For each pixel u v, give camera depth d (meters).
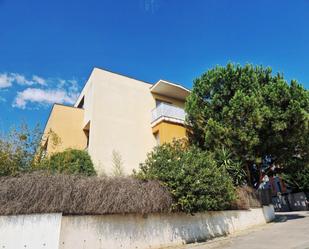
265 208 16.22
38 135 10.65
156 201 9.51
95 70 17.50
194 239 10.50
